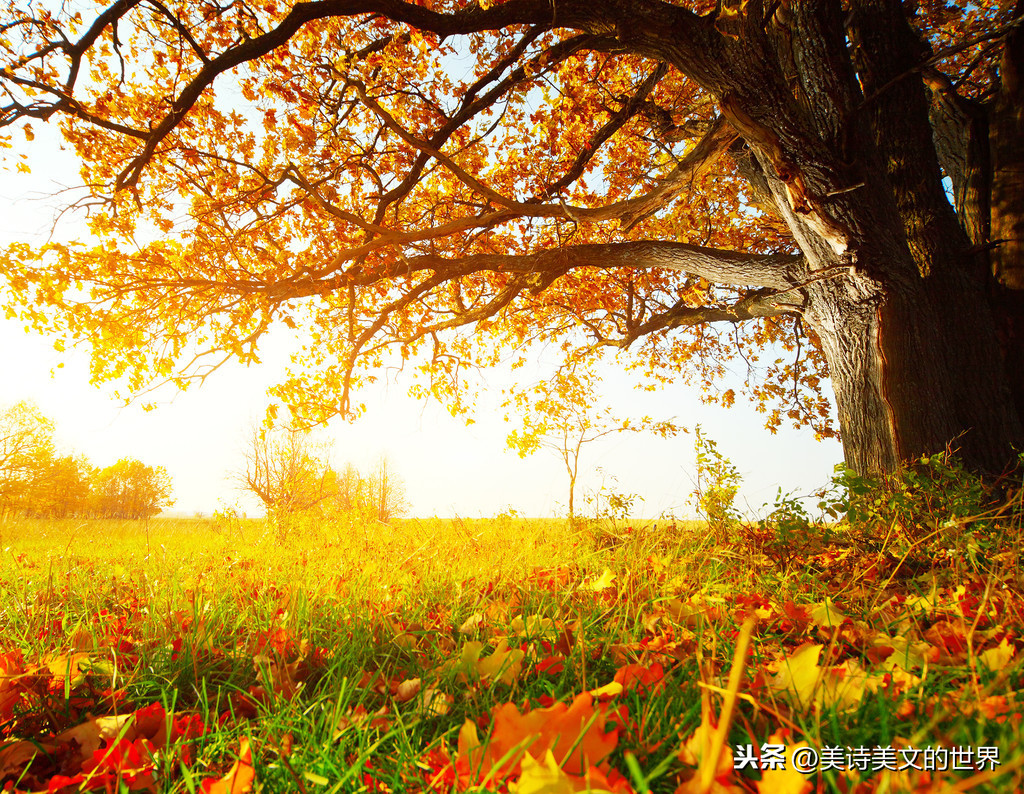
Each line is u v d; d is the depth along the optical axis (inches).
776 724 45.9
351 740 50.1
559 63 277.4
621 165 385.1
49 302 272.2
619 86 326.3
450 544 203.8
